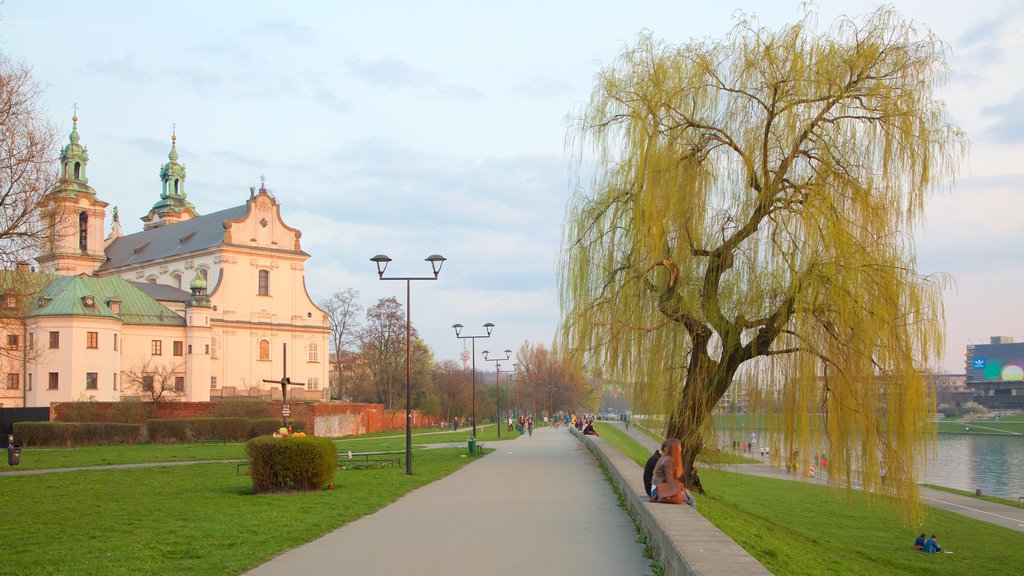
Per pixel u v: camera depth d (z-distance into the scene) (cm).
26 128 2911
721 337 2183
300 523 1667
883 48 2142
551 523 1655
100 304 7700
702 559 888
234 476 3052
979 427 13962
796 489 4003
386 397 11200
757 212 2136
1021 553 2972
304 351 9512
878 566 2295
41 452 4756
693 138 2216
